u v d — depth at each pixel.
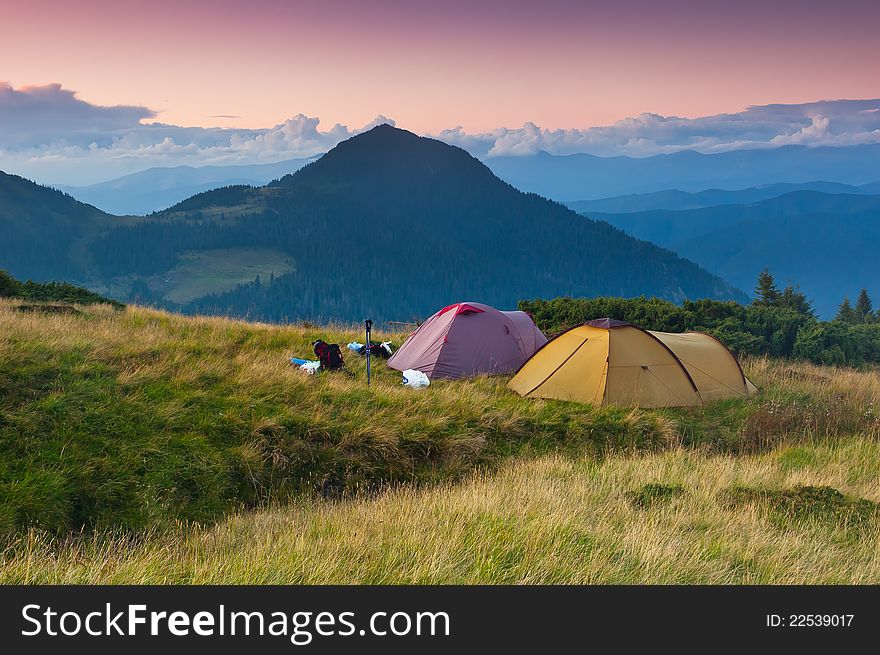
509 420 13.77
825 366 23.84
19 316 16.92
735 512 9.39
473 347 17.95
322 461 11.24
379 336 21.61
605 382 16.00
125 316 20.03
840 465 12.24
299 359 16.38
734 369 17.91
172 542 8.38
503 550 6.95
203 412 11.70
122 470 9.70
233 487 10.30
